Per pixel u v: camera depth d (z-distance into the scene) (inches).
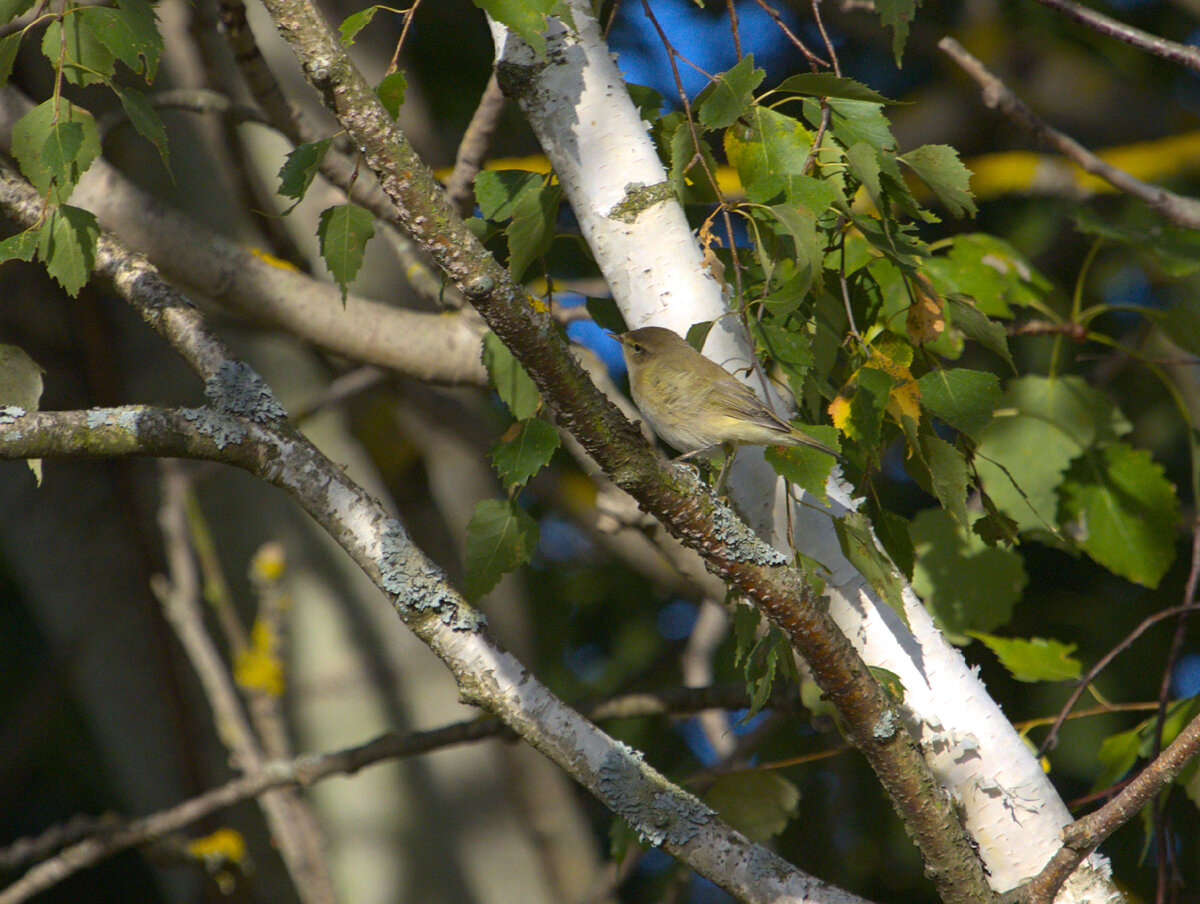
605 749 217.0
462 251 174.6
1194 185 581.9
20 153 205.6
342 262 215.3
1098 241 363.3
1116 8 604.1
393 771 457.7
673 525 194.1
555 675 631.2
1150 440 547.2
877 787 525.7
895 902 532.1
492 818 463.5
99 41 208.4
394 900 443.2
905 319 246.8
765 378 228.8
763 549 195.2
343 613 461.4
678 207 249.9
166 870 444.1
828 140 236.8
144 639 477.1
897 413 223.3
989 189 539.5
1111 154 562.3
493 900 454.3
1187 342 350.9
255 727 437.1
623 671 634.2
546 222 253.0
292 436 221.0
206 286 359.9
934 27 610.5
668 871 561.9
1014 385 362.0
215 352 226.8
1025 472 352.8
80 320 472.7
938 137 657.6
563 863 489.7
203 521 449.7
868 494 232.7
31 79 442.9
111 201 358.3
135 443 211.8
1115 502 349.4
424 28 654.5
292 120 371.9
